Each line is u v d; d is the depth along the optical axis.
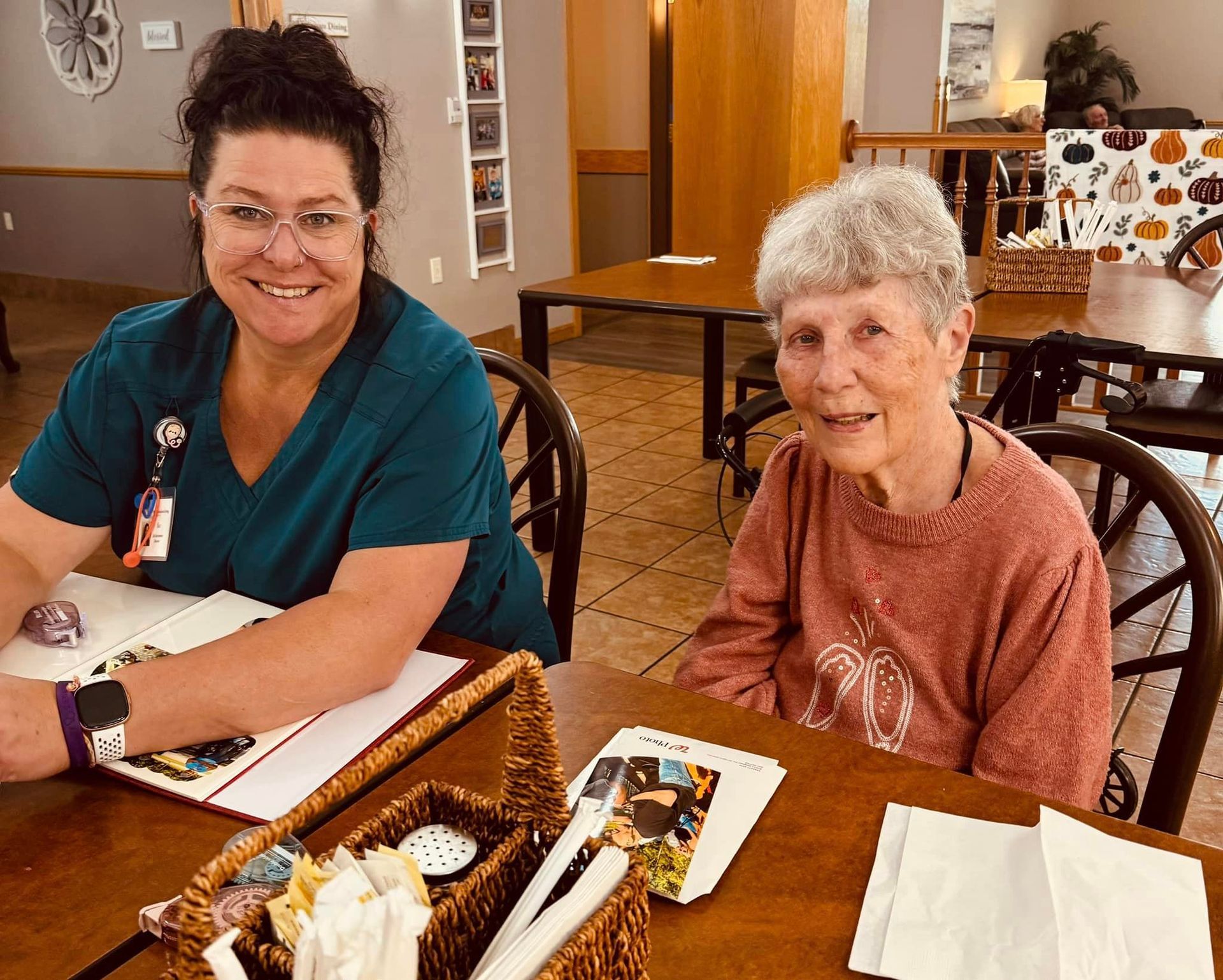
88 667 1.05
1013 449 1.08
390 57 4.62
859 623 1.15
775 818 0.83
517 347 5.73
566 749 0.93
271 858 0.76
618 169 6.97
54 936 0.72
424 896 0.55
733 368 5.38
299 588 1.23
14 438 4.19
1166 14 11.80
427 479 1.14
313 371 1.20
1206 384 2.88
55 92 5.14
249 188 1.06
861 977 0.68
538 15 5.38
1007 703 1.04
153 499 1.24
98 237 5.38
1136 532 3.15
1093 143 3.71
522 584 1.43
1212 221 3.19
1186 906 0.72
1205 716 1.06
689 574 3.00
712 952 0.70
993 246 2.93
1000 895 0.74
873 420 1.03
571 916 0.54
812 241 1.01
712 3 4.70
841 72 4.41
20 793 0.88
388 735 0.95
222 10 4.32
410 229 4.91
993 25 9.87
